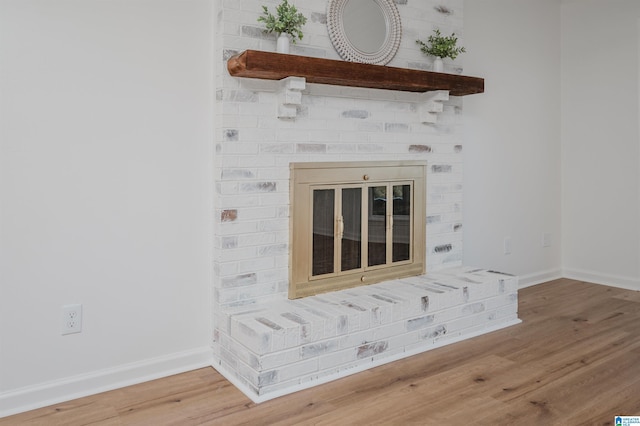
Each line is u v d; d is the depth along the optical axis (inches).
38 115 80.2
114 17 86.3
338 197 109.1
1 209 77.9
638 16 150.4
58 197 82.5
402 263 121.6
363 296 105.4
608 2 156.6
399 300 102.3
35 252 81.0
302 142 104.0
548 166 165.6
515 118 153.3
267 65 89.4
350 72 99.6
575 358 100.3
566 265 171.6
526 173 158.1
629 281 155.9
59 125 82.0
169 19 91.9
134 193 89.7
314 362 89.4
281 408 80.6
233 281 96.8
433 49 120.4
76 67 83.1
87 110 84.4
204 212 97.7
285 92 96.7
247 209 97.6
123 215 88.7
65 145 82.7
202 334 98.9
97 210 86.2
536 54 159.0
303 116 103.9
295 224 102.7
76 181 84.0
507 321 122.1
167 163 92.9
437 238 128.9
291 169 101.8
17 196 79.0
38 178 80.7
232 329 91.3
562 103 169.5
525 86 155.9
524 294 150.0
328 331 90.8
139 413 79.4
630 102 153.5
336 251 109.6
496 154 148.5
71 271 84.3
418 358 101.0
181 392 86.9
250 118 96.9
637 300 142.4
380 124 116.0
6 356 79.3
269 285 101.2
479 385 88.3
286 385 86.4
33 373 81.6
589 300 142.9
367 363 96.7
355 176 111.5
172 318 95.0
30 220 80.3
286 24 96.0
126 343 90.2
